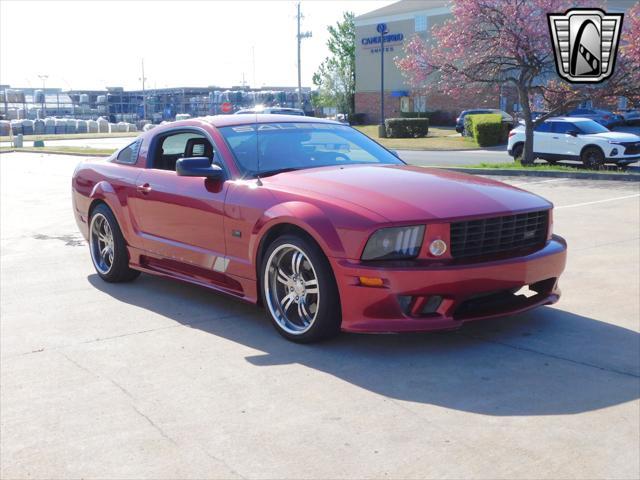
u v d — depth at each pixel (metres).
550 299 4.64
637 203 10.63
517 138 20.17
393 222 4.01
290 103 66.69
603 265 6.44
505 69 18.48
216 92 67.56
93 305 5.50
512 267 4.17
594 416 3.31
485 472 2.81
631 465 2.85
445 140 34.66
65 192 14.30
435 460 2.92
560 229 8.42
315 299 4.39
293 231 4.43
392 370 3.96
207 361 4.18
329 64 60.22
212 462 2.96
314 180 4.62
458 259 4.12
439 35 19.00
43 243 8.38
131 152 6.16
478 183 4.72
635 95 17.11
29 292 5.95
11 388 3.82
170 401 3.60
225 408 3.50
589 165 18.25
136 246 5.86
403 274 3.95
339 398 3.59
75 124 61.53
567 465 2.86
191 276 5.38
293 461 2.94
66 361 4.23
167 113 74.75
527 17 17.23
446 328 4.05
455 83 18.69
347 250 4.07
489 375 3.85
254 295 4.75
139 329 4.85
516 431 3.17
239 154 5.08
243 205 4.71
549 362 4.04
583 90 17.64
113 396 3.68
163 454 3.04
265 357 4.23
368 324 4.09
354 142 5.63
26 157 28.59
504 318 4.90
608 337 4.46
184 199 5.22
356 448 3.04
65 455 3.05
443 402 3.51
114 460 3.00
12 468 2.95
